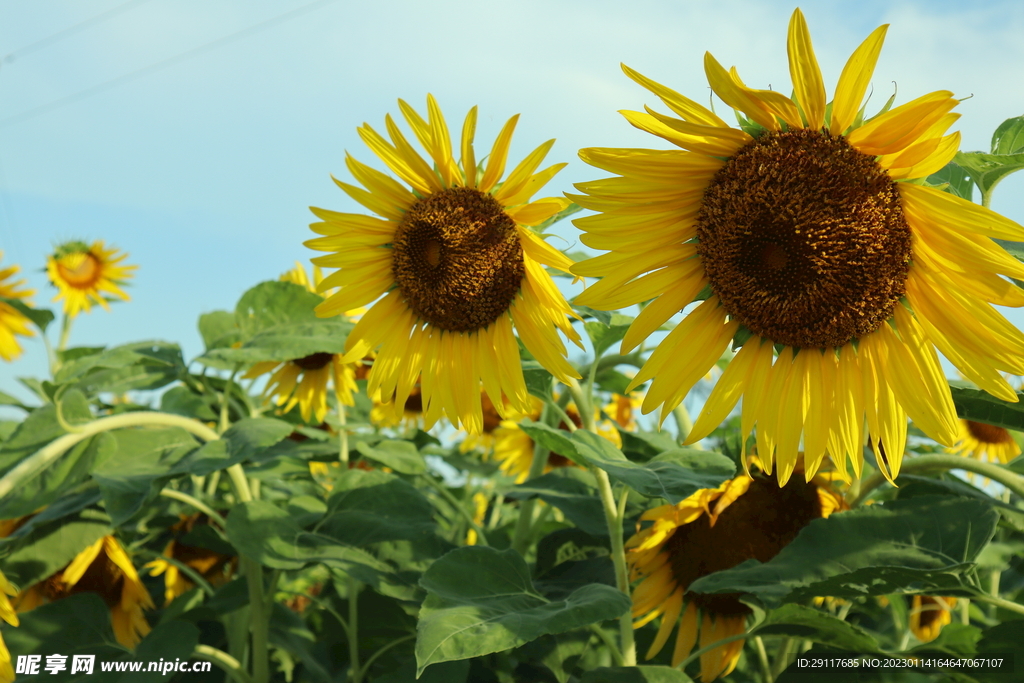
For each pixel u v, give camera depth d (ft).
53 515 1.90
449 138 1.67
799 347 1.46
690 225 1.47
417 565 1.76
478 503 3.72
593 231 1.44
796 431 1.45
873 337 1.41
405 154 1.69
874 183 1.32
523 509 2.26
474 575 1.47
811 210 1.33
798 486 1.75
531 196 1.55
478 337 1.74
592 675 1.40
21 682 1.64
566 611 1.30
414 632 2.07
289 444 2.26
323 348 2.15
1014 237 1.20
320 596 2.60
